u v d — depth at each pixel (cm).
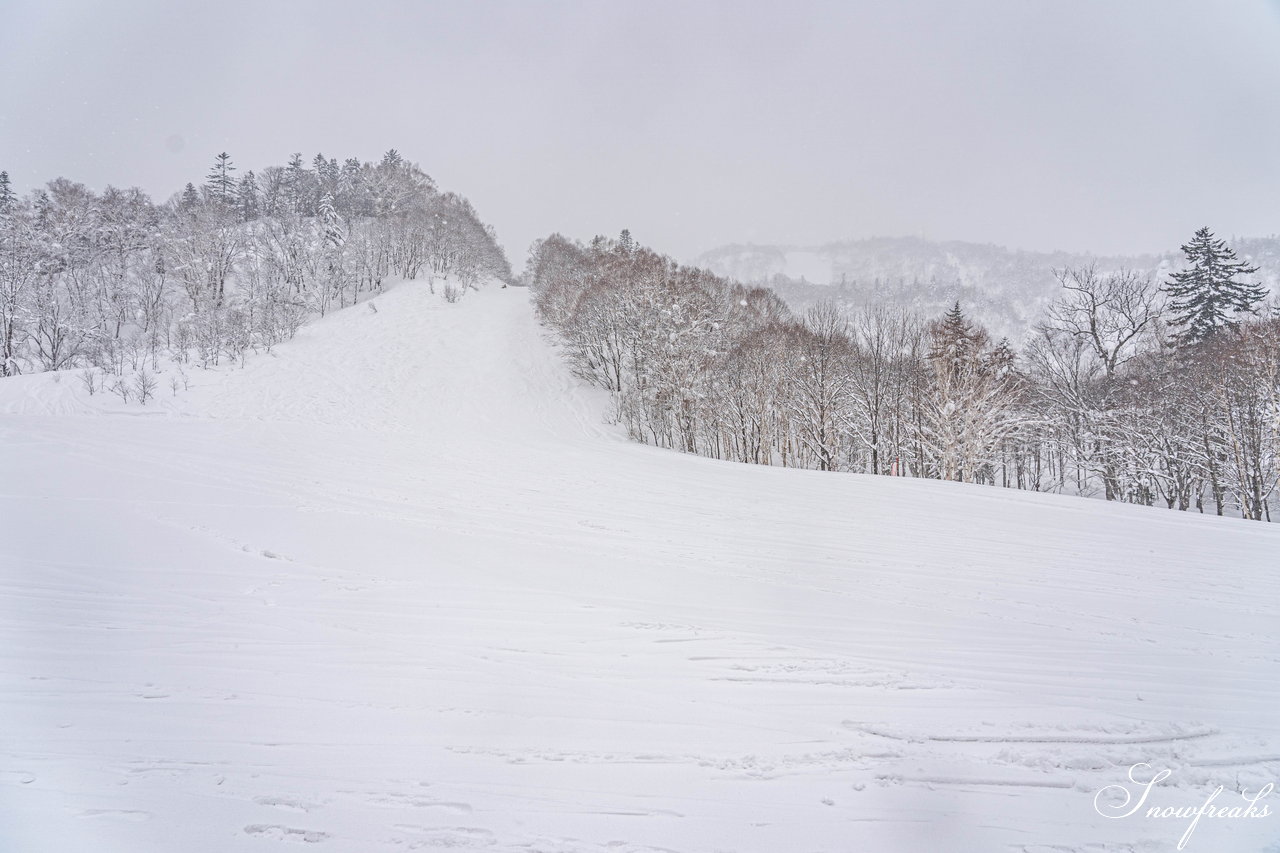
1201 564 1120
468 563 933
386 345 4716
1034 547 1234
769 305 5003
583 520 1328
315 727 444
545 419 3850
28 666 528
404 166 8381
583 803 367
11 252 4516
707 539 1206
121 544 922
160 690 494
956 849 340
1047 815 375
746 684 544
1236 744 465
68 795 355
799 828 352
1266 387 2619
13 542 900
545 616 710
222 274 5356
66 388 3547
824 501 1731
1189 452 2977
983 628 739
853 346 3941
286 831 332
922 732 467
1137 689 568
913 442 3462
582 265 5406
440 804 360
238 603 711
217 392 3719
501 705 488
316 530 1082
